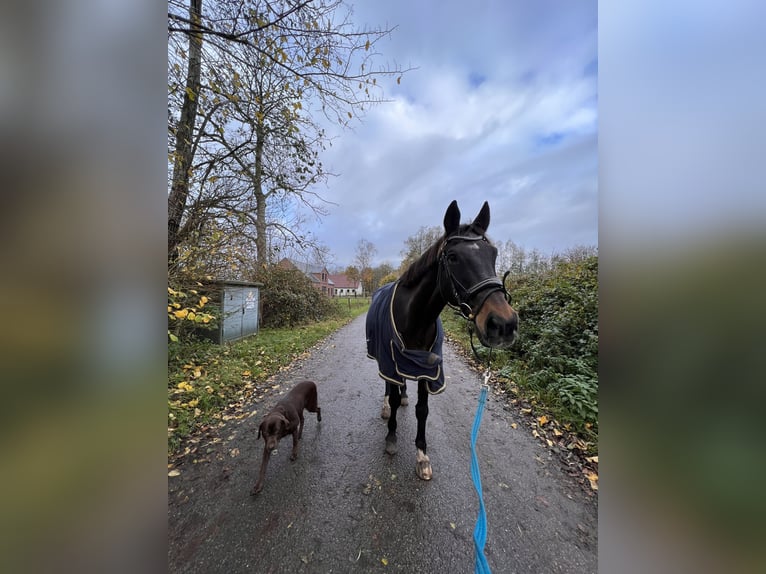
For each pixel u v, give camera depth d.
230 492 1.82
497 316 1.38
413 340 1.99
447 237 1.73
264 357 5.15
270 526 1.56
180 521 1.58
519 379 3.74
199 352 4.75
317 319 11.05
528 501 1.78
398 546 1.45
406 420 2.87
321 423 2.79
